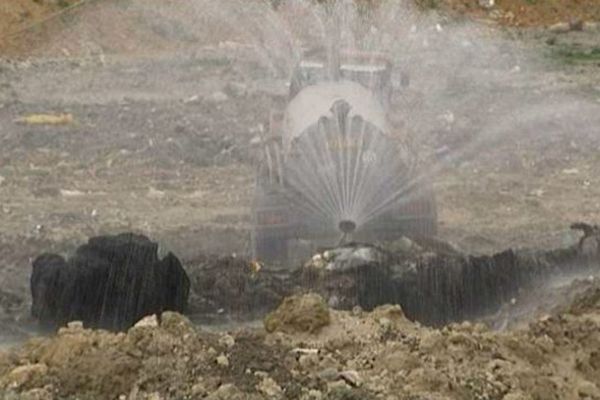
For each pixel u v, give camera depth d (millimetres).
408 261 44938
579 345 34062
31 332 42031
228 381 29484
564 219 61125
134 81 107812
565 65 123750
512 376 30844
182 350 31062
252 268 47562
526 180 70312
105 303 42219
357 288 43188
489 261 45125
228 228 58062
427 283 43781
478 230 58031
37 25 131125
